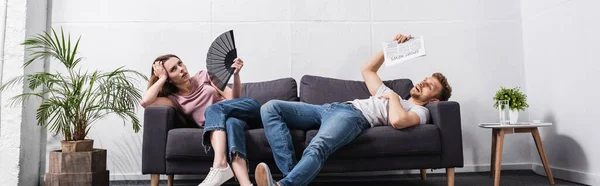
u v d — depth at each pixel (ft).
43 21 9.20
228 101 6.63
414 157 6.72
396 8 9.88
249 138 6.53
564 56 8.39
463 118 9.68
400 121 6.48
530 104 9.73
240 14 9.69
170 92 7.55
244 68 9.59
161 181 9.09
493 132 8.71
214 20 9.65
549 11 8.87
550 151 9.02
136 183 8.92
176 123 7.22
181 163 6.72
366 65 8.43
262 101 8.39
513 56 9.92
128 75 9.33
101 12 9.46
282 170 5.98
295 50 9.68
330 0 9.85
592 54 7.55
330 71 9.68
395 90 8.63
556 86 8.69
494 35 9.93
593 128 7.59
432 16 9.89
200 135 6.59
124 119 9.21
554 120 8.82
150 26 9.52
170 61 7.39
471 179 8.65
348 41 9.75
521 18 10.01
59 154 6.79
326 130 6.02
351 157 6.64
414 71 9.71
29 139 8.59
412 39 7.48
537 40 9.37
